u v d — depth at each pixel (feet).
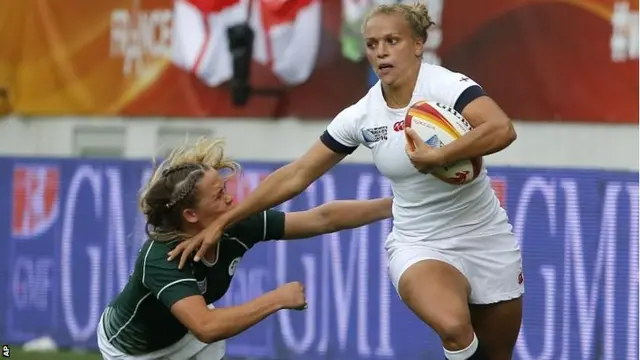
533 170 74.13
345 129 51.37
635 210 71.41
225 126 95.04
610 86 82.17
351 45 88.69
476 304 53.21
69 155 100.99
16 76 102.22
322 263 79.20
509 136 46.96
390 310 77.10
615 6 81.66
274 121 92.94
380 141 50.34
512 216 74.49
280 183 51.47
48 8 100.78
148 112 97.76
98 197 87.15
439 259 51.08
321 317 79.15
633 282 71.26
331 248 78.89
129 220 85.92
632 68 81.46
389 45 48.83
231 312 47.11
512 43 84.69
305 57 90.89
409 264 50.85
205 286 50.78
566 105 83.51
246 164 81.66
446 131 47.26
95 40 99.35
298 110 91.97
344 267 78.48
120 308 50.60
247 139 94.07
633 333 71.20
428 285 49.29
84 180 87.81
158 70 97.09
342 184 78.43
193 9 93.76
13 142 102.89
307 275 79.66
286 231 53.06
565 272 73.10
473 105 47.67
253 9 91.97
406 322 76.64
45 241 89.10
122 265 86.07
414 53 49.39
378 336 77.46
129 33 98.02
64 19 100.32
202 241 48.49
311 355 79.30
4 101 102.68
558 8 83.30
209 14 93.15
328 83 90.63
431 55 86.74
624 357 71.46
